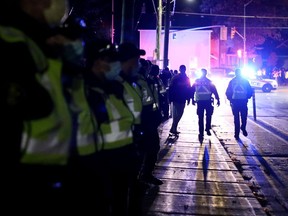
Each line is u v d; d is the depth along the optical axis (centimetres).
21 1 210
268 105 2336
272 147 1016
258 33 4831
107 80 328
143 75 572
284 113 1881
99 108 308
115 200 361
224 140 1116
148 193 605
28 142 194
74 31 233
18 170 196
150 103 567
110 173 338
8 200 196
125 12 719
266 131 1298
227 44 5044
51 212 213
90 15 1302
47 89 204
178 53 4356
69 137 219
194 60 4341
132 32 727
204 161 839
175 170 757
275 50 5388
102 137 308
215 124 1488
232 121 1584
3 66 184
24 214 201
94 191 267
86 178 256
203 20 4550
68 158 224
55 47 227
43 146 200
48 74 208
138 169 431
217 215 519
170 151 945
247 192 621
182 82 1153
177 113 1160
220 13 4528
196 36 4338
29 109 189
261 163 839
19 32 200
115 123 330
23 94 187
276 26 4478
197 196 598
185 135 1204
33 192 203
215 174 732
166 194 603
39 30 214
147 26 4244
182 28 4341
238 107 1146
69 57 240
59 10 222
